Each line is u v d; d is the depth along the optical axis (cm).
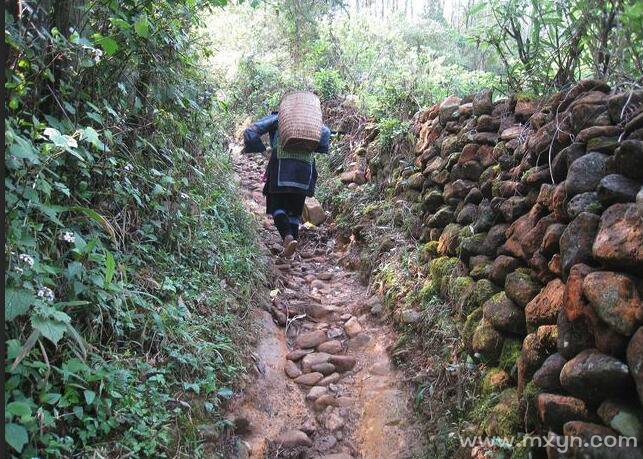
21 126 273
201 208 433
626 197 218
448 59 827
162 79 392
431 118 491
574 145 261
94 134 256
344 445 321
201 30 715
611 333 200
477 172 379
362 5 1114
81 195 303
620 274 205
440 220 401
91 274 275
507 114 370
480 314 308
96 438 246
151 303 319
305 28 846
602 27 294
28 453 216
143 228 359
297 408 343
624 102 249
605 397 200
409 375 346
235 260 432
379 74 755
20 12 264
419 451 295
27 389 235
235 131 834
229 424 299
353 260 509
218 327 353
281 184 494
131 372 279
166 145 404
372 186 559
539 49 366
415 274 408
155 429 264
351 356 388
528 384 240
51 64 284
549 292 251
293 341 407
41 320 221
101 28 328
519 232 295
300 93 499
